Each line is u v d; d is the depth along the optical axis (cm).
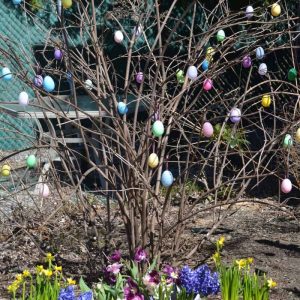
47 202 427
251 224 493
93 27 357
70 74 345
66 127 587
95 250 386
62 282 359
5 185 493
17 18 730
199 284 289
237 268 311
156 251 344
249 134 556
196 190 515
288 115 470
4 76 327
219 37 369
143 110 539
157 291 297
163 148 346
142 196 339
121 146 342
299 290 363
